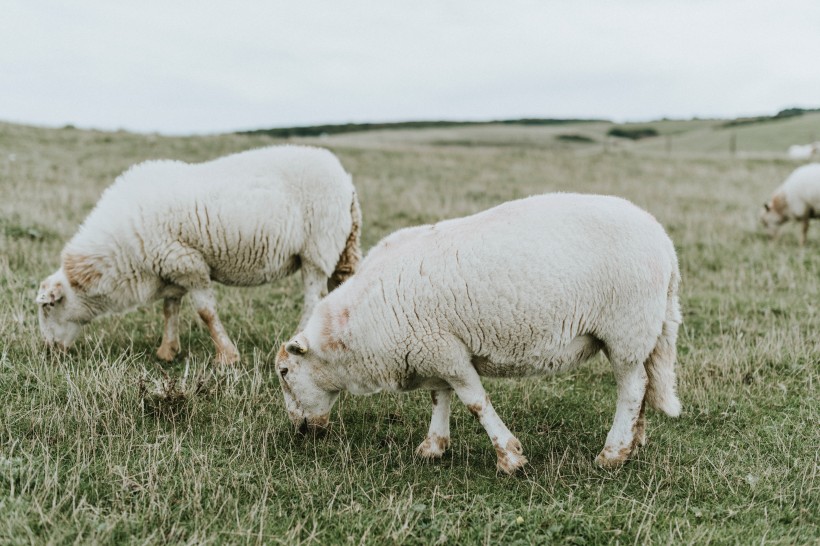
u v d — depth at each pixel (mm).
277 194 5777
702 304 7777
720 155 29641
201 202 5547
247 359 5883
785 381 5574
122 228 5523
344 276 6387
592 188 18609
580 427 4977
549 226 4043
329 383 4516
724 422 4891
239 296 7488
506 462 4160
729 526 3605
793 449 4410
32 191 12547
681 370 5797
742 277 9039
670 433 4766
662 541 3449
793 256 10602
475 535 3502
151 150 21141
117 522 3406
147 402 4758
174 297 5965
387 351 4164
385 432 4844
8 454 3994
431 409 5184
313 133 88125
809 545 3367
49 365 5328
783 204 12203
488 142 72188
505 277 3938
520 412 5199
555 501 3770
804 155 30109
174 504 3666
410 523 3578
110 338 6230
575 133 88438
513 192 17172
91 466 3934
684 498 3920
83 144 21609
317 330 4375
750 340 6449
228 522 3527
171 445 4254
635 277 4043
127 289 5742
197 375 5148
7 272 7246
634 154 29688
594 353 4363
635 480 4113
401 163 22750
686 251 10797
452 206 14297
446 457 4508
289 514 3701
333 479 4027
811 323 6934
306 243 6027
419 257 4129
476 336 4035
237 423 4656
